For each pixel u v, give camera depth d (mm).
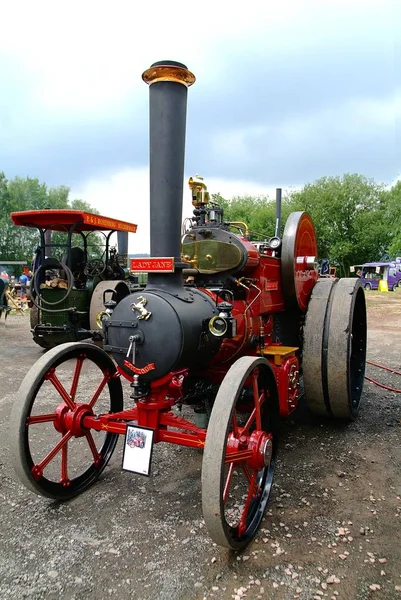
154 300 2465
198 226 3422
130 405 4566
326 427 3939
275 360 3355
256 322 3344
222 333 2479
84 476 2961
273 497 2803
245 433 2379
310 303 3822
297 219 3807
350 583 2061
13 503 2777
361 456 3371
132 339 2428
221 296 2984
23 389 2566
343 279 4031
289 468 3180
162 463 3291
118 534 2443
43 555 2275
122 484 3000
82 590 2037
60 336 7059
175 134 2451
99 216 7098
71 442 3701
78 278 7750
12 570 2168
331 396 3684
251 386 3064
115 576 2123
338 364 3576
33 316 7801
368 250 41750
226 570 2154
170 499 2803
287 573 2127
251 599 1974
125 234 10727
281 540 2375
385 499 2779
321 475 3082
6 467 3266
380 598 1972
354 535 2414
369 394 4980
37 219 6781
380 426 3975
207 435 2074
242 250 3158
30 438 3795
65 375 5992
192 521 2559
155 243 2553
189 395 3082
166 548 2322
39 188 53500
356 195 41438
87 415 2848
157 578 2105
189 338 2451
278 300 3770
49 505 2746
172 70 2381
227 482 2258
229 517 2549
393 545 2330
